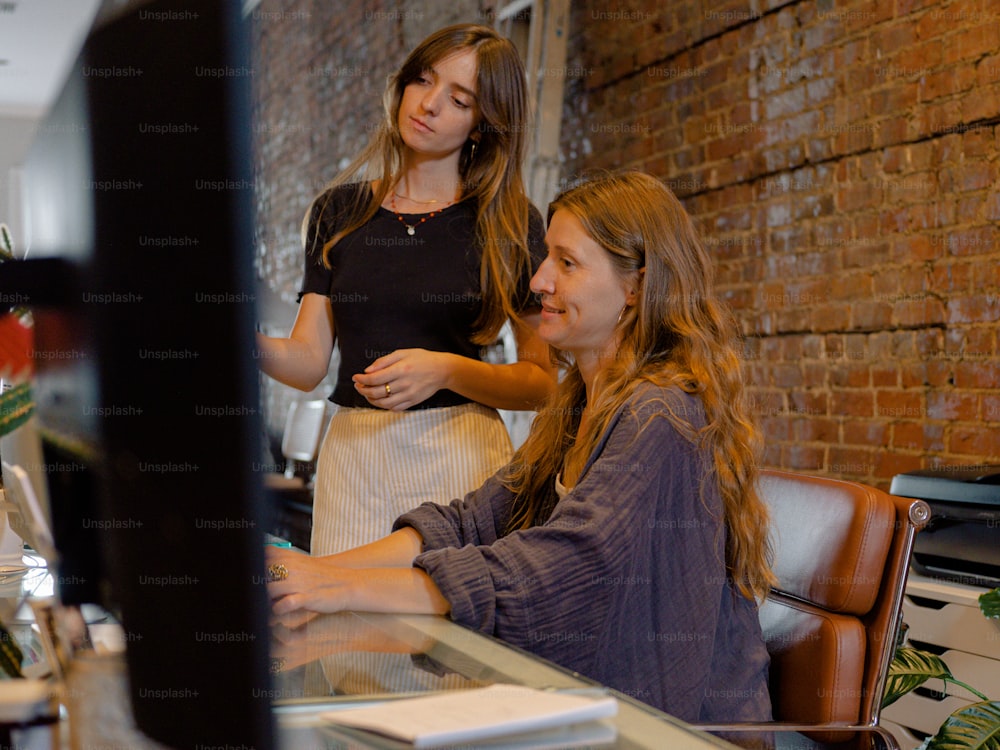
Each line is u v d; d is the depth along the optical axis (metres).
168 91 0.45
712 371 1.25
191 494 0.48
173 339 0.47
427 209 1.75
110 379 0.51
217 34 0.44
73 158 0.51
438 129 1.66
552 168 3.84
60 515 0.61
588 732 0.69
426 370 1.56
